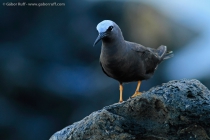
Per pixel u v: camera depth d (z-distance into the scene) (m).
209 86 18.81
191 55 21.98
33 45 21.39
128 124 8.27
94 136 8.38
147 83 18.69
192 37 23.88
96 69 20.25
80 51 21.41
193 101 8.01
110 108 8.41
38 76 19.25
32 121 18.12
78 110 18.58
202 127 8.02
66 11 22.53
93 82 19.38
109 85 18.69
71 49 21.44
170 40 22.91
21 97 18.47
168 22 23.50
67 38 21.73
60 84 19.39
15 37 21.88
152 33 22.42
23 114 18.17
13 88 18.31
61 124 18.41
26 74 18.98
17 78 18.53
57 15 22.38
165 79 19.94
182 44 23.27
